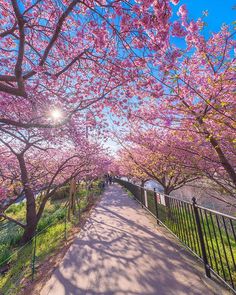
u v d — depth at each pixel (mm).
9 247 7809
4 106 5773
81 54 4191
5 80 3299
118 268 3908
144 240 5332
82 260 4434
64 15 3156
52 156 11945
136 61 3799
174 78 3547
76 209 11938
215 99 3656
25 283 3906
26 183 7855
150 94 4539
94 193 18734
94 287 3338
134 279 3461
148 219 7574
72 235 6590
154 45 3283
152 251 4562
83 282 3525
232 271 3418
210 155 5426
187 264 3818
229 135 4105
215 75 3721
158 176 10125
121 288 3234
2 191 7418
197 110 4105
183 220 4520
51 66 4953
